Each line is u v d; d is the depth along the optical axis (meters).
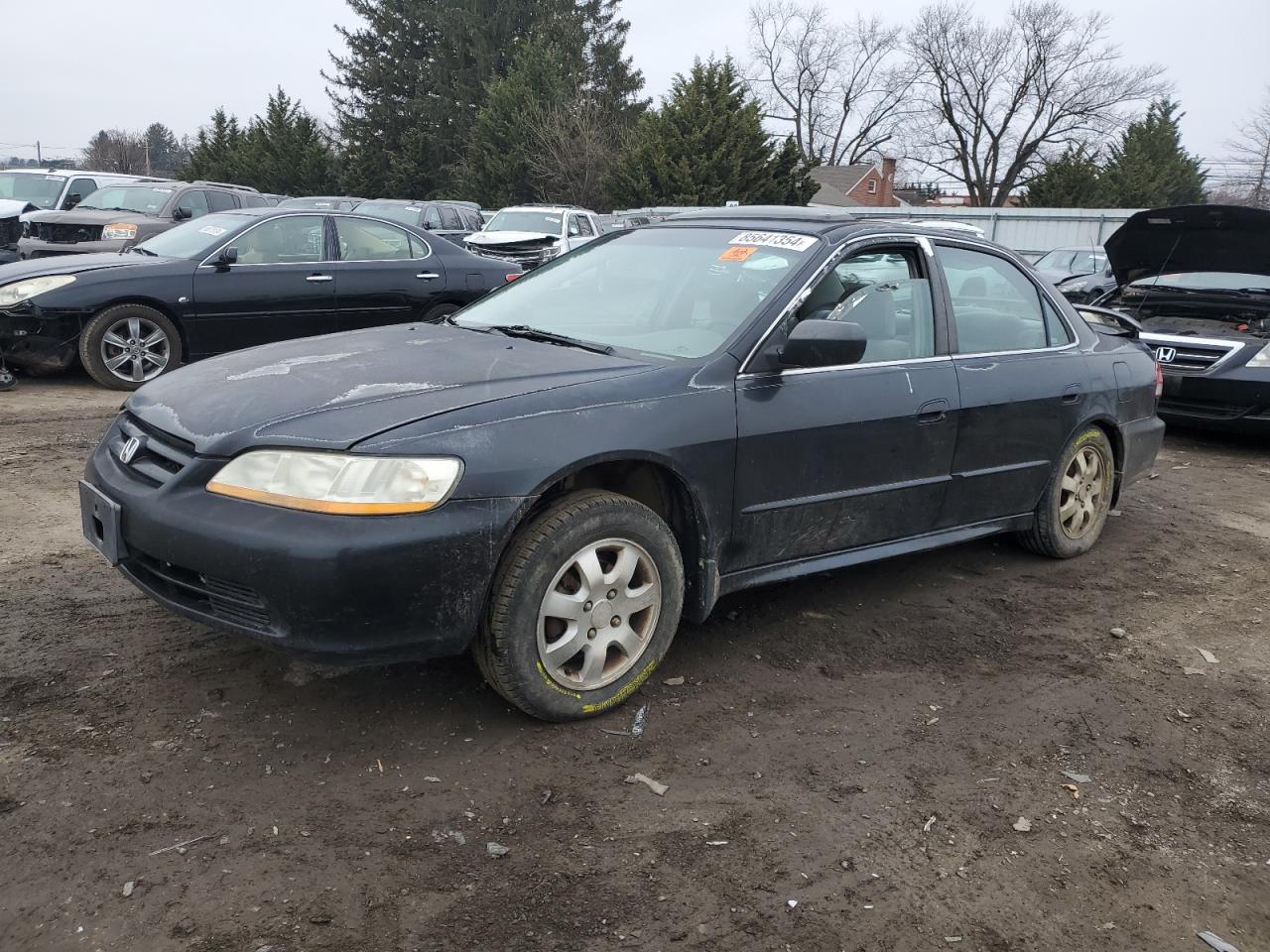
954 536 4.34
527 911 2.30
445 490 2.74
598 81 49.38
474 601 2.82
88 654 3.41
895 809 2.78
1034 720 3.34
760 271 3.76
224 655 3.45
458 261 9.46
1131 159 48.66
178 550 2.78
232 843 2.48
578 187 39.81
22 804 2.58
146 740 2.91
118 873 2.35
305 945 2.15
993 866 2.56
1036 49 56.34
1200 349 8.00
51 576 4.08
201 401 3.12
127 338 8.06
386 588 2.67
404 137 48.91
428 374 3.21
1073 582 4.72
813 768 2.97
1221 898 2.50
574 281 4.25
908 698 3.45
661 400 3.20
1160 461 7.69
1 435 6.41
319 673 3.36
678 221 4.45
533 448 2.89
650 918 2.29
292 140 48.41
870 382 3.76
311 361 3.43
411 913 2.27
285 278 8.48
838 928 2.30
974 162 60.28
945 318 4.15
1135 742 3.24
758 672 3.58
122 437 3.26
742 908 2.35
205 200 13.80
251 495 2.74
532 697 3.00
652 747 3.04
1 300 7.64
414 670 3.41
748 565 3.57
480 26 48.78
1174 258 8.37
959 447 4.12
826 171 63.12
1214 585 4.80
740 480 3.39
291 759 2.86
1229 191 59.03
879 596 4.40
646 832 2.62
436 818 2.62
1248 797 2.96
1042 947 2.29
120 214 12.05
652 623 3.24
